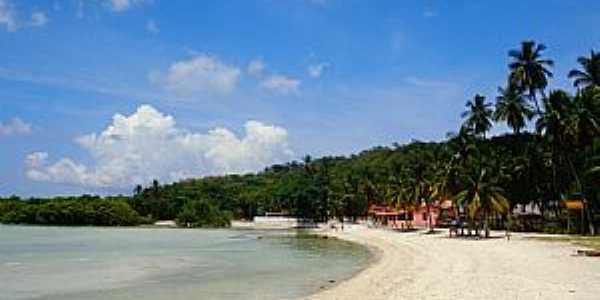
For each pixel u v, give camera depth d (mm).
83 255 85188
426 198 130875
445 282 39875
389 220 156500
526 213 126625
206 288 47750
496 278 40844
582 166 102750
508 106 111750
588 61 102500
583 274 42406
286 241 120750
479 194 93812
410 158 194500
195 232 166750
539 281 38625
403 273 48781
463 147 117062
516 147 126750
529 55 107125
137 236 143875
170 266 67875
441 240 92625
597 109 95125
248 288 47188
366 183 188375
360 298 35312
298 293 43312
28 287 50250
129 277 56906
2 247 102188
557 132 96062
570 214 100688
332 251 90750
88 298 43844
